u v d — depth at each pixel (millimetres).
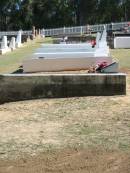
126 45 35250
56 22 98688
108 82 13852
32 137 10227
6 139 10125
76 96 13930
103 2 100812
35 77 13977
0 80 13992
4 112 12688
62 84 13938
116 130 10492
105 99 13398
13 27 97938
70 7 101000
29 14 97062
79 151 9094
